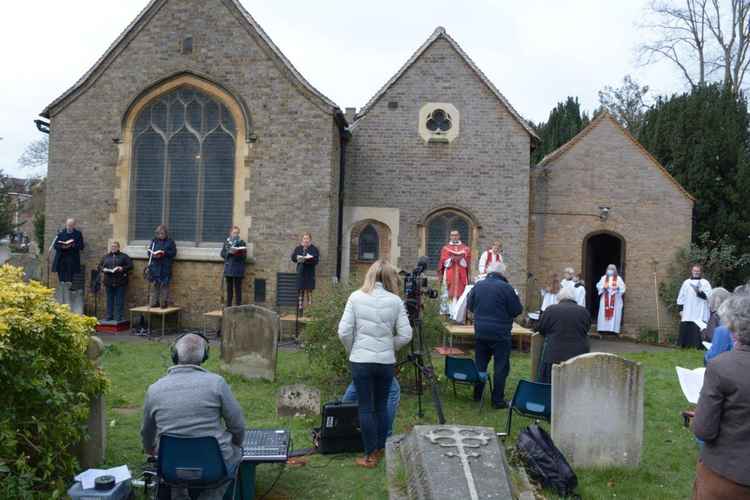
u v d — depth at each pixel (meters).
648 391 10.21
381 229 17.20
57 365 5.55
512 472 5.07
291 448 6.84
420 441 4.94
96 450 6.09
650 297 17.75
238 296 14.63
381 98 17.00
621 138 17.86
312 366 10.63
